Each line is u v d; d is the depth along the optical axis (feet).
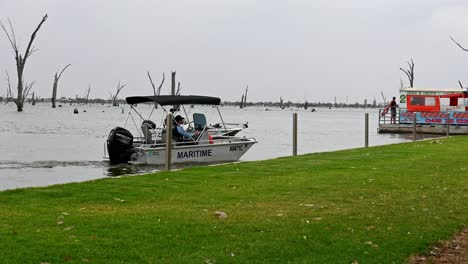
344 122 274.16
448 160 55.01
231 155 78.48
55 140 119.24
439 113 135.33
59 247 22.20
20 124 191.62
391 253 22.35
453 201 32.83
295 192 35.91
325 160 55.21
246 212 29.48
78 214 28.37
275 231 25.40
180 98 72.95
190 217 27.99
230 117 319.06
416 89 139.95
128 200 32.76
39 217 27.43
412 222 27.40
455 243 24.06
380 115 154.40
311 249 22.74
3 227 25.11
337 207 31.07
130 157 71.10
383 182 40.22
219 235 24.62
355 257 21.81
